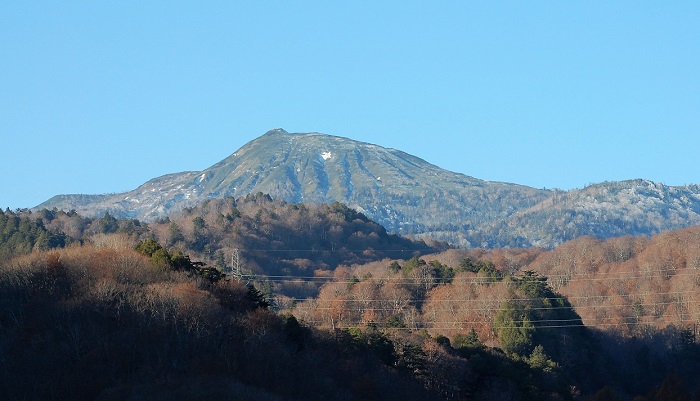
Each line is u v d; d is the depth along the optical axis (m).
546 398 127.56
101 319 114.06
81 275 126.06
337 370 115.69
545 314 153.75
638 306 172.38
